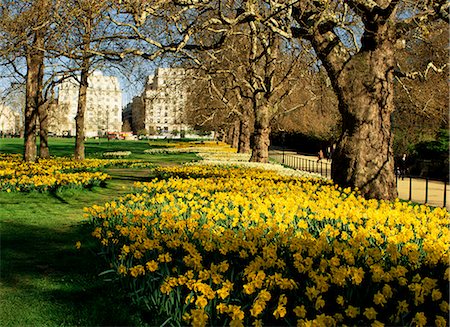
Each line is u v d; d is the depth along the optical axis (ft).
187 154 135.03
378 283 14.33
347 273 14.02
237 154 115.14
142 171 76.38
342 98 36.86
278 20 47.44
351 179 36.35
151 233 22.17
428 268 16.67
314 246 17.26
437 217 25.52
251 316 13.67
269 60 75.10
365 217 23.84
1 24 44.24
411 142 104.22
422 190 65.05
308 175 60.49
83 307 16.71
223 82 88.79
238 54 76.28
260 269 16.31
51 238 27.22
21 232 28.76
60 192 44.91
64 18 42.22
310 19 36.83
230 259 17.66
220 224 23.49
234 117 124.77
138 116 356.18
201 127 159.74
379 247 19.11
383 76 36.27
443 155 89.86
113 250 20.38
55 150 150.82
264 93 79.36
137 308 16.25
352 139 36.60
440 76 69.05
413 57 67.87
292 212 23.61
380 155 36.24
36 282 19.44
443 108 74.13
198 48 40.96
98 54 37.19
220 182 40.16
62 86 90.48
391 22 35.91
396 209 27.66
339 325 12.49
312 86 79.92
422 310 13.85
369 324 12.73
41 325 15.28
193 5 35.91
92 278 19.86
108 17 33.81
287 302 14.28
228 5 43.70
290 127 137.69
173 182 39.06
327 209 26.32
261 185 41.55
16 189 44.39
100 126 404.98
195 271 16.07
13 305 16.96
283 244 18.78
